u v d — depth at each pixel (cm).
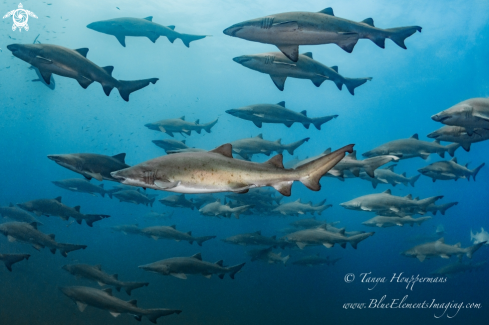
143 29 1369
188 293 2469
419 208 1166
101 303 899
